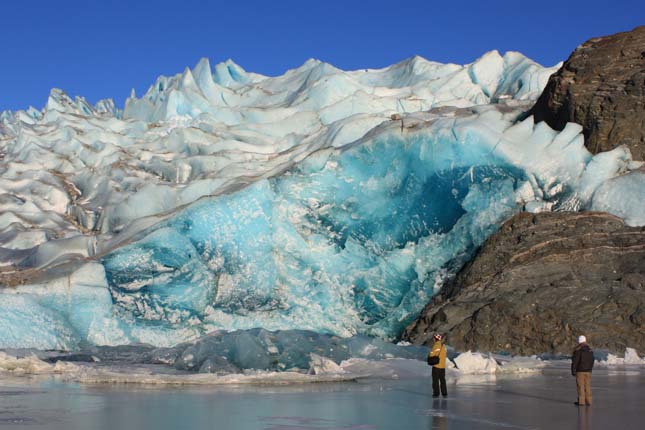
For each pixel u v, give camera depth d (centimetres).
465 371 2014
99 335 2892
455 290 2891
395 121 3183
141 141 4619
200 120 4672
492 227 2967
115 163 4153
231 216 3019
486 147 2970
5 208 3922
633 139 3156
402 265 3069
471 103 4825
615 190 2925
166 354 2423
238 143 4150
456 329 2628
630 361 2283
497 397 1483
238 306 3044
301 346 2203
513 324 2558
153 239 2950
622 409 1298
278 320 3058
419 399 1457
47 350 2753
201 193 3453
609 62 3366
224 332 2464
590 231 2805
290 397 1495
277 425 1126
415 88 5028
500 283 2745
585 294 2575
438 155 3011
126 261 2941
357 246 3153
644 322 2441
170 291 2969
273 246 3084
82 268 2923
